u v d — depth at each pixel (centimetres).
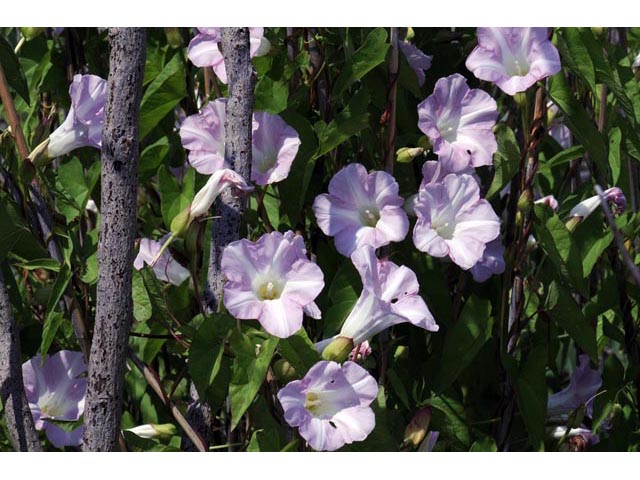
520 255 64
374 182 59
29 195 61
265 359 52
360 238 58
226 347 55
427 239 58
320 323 64
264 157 58
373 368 65
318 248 65
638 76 68
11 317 56
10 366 56
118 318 52
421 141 62
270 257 52
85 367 64
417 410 62
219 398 57
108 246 51
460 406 64
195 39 61
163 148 68
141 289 59
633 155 67
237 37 54
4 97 59
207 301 56
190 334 56
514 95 61
